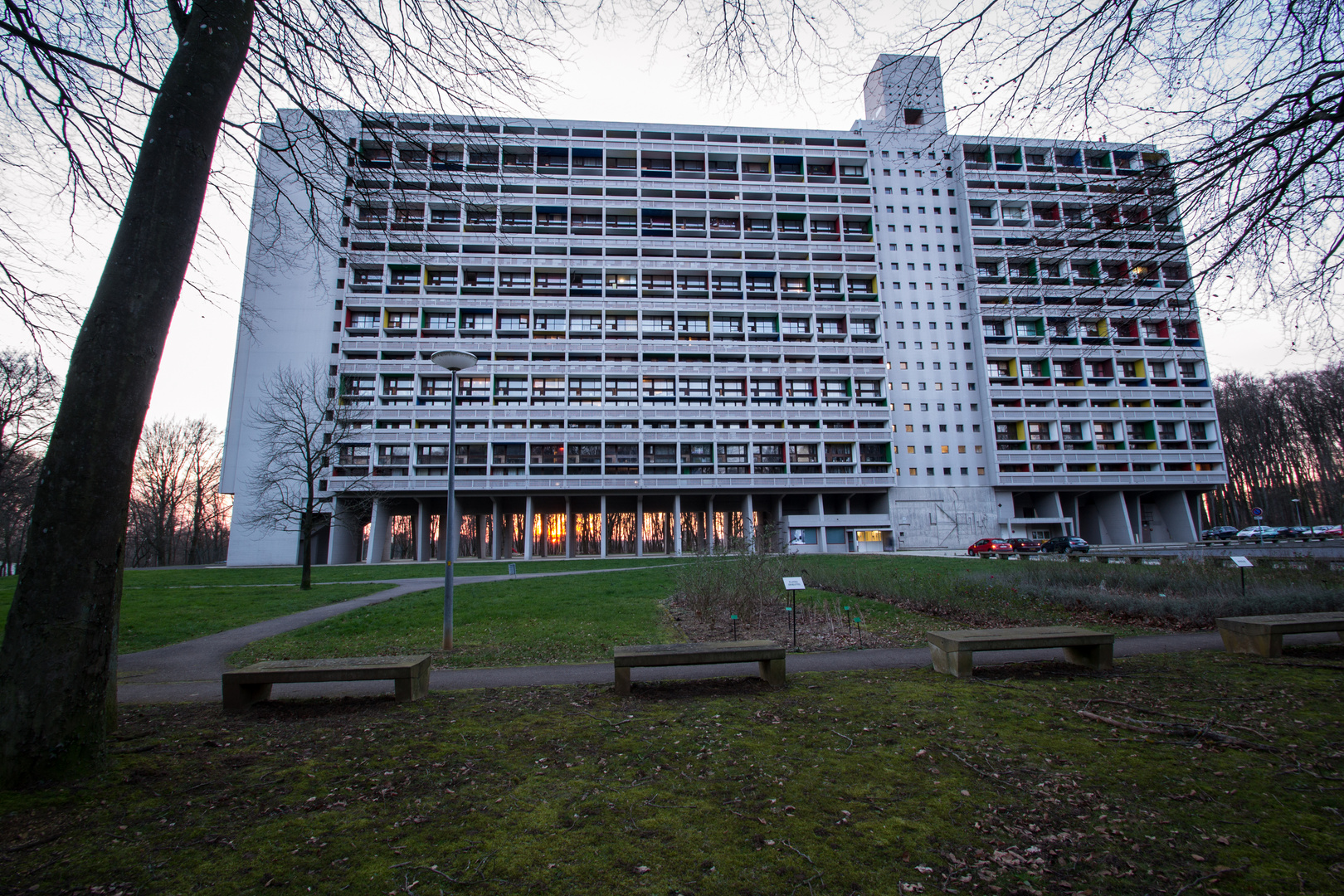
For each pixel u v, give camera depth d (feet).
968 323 205.36
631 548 197.57
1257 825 11.68
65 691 14.69
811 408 189.06
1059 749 15.87
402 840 11.60
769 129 205.87
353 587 82.58
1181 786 13.53
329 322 176.65
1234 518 231.09
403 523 190.08
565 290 187.73
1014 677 24.14
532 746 16.87
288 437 123.44
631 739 17.20
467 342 179.93
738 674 25.89
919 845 11.10
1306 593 39.58
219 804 13.33
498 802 13.24
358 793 13.85
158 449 202.28
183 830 12.13
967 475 198.39
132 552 226.58
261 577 104.01
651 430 181.06
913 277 205.57
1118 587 52.24
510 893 9.77
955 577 61.77
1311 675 23.04
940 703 20.39
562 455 177.99
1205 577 51.37
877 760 15.31
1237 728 17.11
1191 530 201.36
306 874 10.41
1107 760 15.08
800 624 40.98
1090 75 17.51
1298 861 10.34
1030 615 41.52
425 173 24.61
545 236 188.55
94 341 15.29
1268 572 54.70
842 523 189.16
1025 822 12.00
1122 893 9.53
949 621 40.50
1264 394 195.72
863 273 199.62
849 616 38.01
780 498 195.31
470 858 10.87
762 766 15.06
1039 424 202.49
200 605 59.67
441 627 42.70
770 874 10.19
